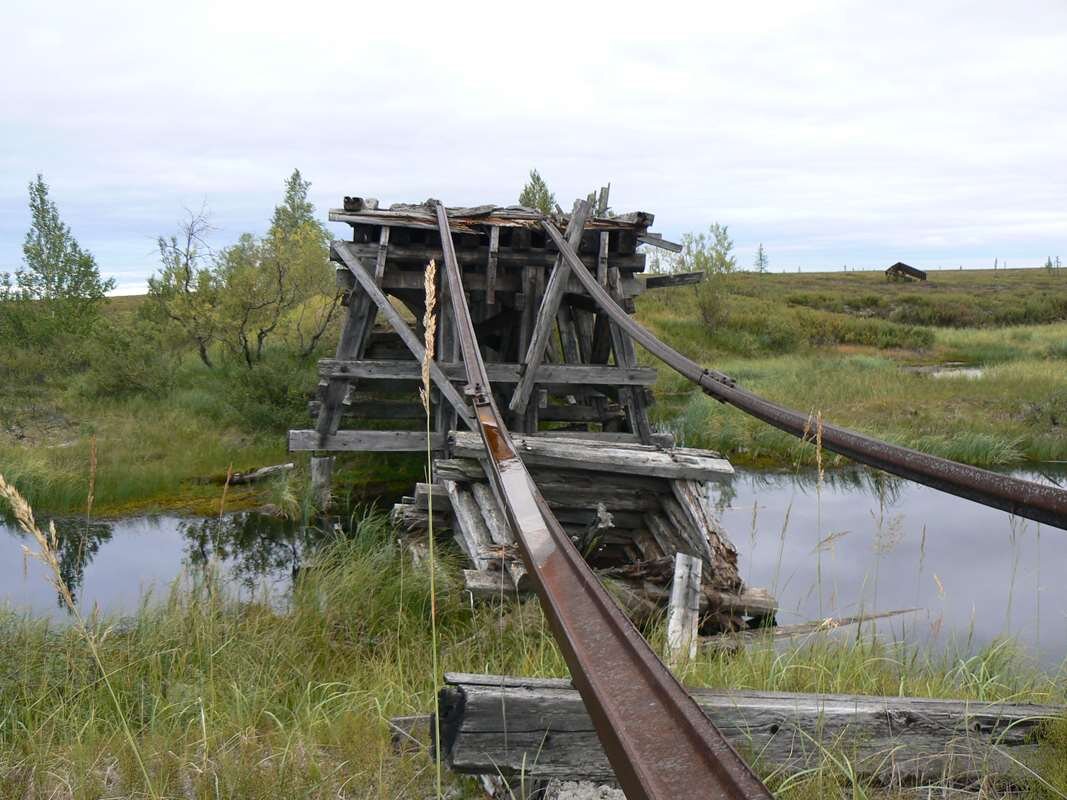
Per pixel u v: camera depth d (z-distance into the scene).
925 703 2.91
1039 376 24.03
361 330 11.84
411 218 11.62
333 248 11.60
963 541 10.48
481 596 6.72
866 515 11.91
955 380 23.97
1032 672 5.38
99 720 4.31
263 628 6.02
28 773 3.37
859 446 3.17
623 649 1.57
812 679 4.32
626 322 8.80
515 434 9.00
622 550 9.07
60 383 20.09
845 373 25.98
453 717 2.65
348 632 6.18
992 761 2.71
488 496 8.07
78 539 10.62
